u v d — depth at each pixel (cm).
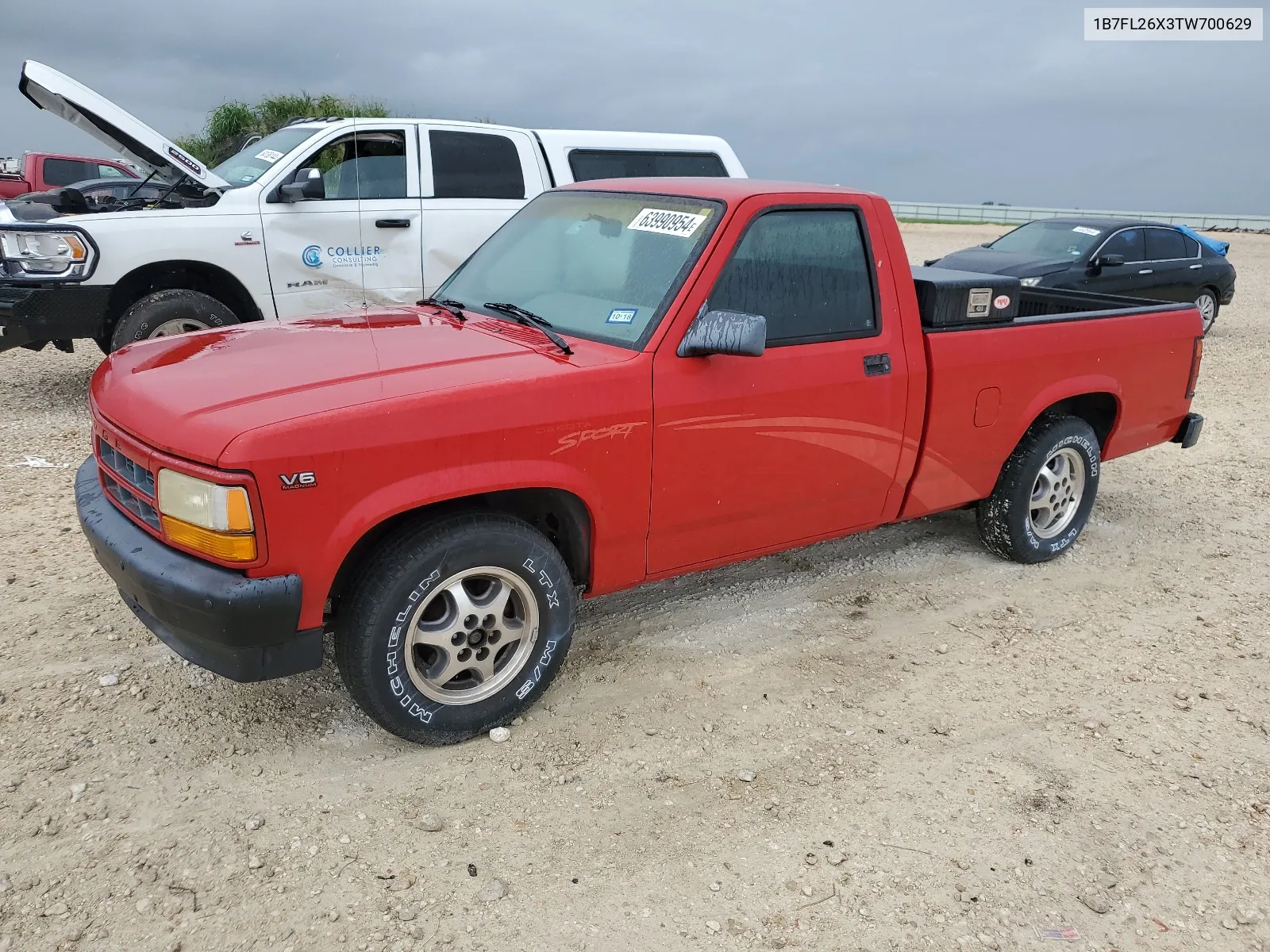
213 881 267
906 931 262
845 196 386
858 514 420
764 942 256
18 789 299
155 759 317
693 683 379
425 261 777
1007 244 1235
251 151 799
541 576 327
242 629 271
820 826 301
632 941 254
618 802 308
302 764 319
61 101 680
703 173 898
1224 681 401
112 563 299
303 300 743
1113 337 486
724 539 378
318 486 272
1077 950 261
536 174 817
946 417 425
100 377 345
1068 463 502
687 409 340
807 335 376
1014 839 300
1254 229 4291
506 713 338
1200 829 309
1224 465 716
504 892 268
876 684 386
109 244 668
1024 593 477
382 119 762
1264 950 264
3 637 386
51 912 254
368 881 270
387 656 302
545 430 310
